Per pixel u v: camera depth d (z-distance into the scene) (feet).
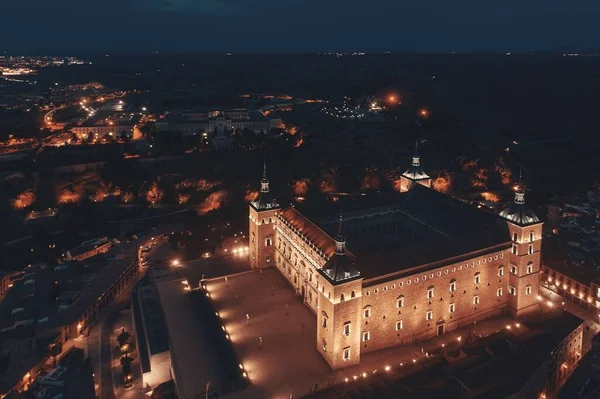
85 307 590.96
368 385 416.67
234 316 522.88
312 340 484.33
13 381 469.98
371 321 459.73
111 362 520.83
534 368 426.51
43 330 544.21
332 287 425.69
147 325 529.86
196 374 445.37
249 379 429.38
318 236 517.96
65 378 480.64
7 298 649.61
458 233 559.79
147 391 474.90
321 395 410.72
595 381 450.30
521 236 512.63
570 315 521.65
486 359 444.14
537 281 535.19
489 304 525.75
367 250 611.88
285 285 588.09
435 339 490.90
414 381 420.77
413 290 473.67
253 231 633.20
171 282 618.03
